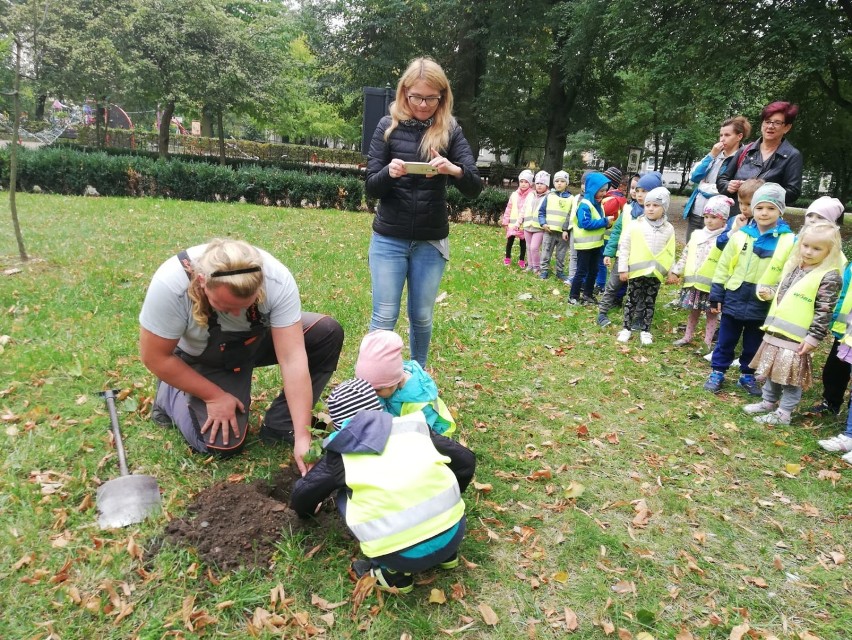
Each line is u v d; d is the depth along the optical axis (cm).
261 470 318
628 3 1555
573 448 377
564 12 1961
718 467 367
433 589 249
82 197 1362
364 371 265
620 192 764
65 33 1895
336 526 278
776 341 420
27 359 416
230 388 325
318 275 735
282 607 234
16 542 255
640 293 597
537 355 535
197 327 291
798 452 389
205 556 251
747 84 1565
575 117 2455
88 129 3114
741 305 466
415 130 349
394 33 2303
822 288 399
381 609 238
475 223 1507
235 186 1567
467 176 345
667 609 253
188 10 2148
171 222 1064
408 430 243
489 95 2206
